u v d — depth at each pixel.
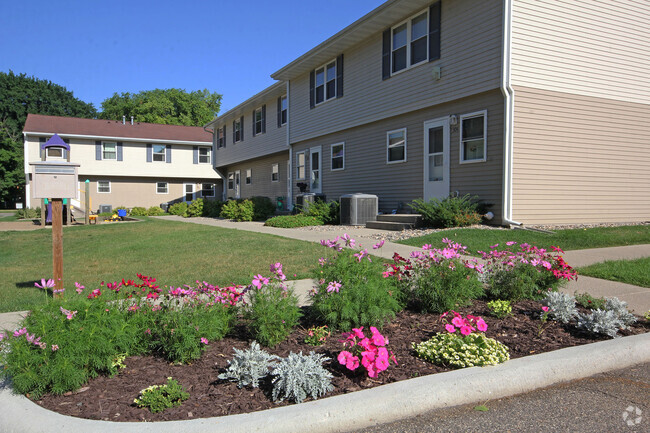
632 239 9.67
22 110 58.31
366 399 2.75
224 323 3.91
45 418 2.54
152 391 2.85
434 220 11.28
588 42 11.46
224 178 31.67
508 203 10.53
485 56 10.88
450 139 12.15
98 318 3.25
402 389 2.88
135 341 3.49
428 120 12.88
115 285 3.87
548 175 11.05
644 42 12.42
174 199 35.19
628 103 12.21
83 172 31.81
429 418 2.81
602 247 9.13
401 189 14.05
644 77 12.47
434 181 12.74
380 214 14.07
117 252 9.88
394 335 4.09
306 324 4.39
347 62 16.27
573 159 11.40
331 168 17.66
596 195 11.81
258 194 26.14
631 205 12.41
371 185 15.41
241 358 3.09
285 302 3.90
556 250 5.31
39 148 31.06
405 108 13.55
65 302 3.34
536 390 3.22
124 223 19.06
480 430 2.66
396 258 5.14
